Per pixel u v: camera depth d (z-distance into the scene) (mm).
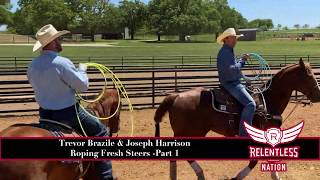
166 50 62562
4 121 12812
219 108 7227
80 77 4801
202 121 7281
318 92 7516
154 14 124188
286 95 7660
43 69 4738
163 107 7426
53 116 4816
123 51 58531
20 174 4078
